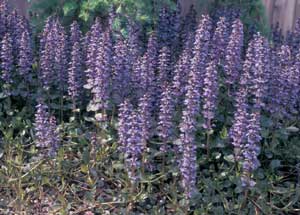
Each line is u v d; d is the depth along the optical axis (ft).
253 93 4.26
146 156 4.11
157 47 4.93
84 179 4.27
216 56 4.62
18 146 4.42
